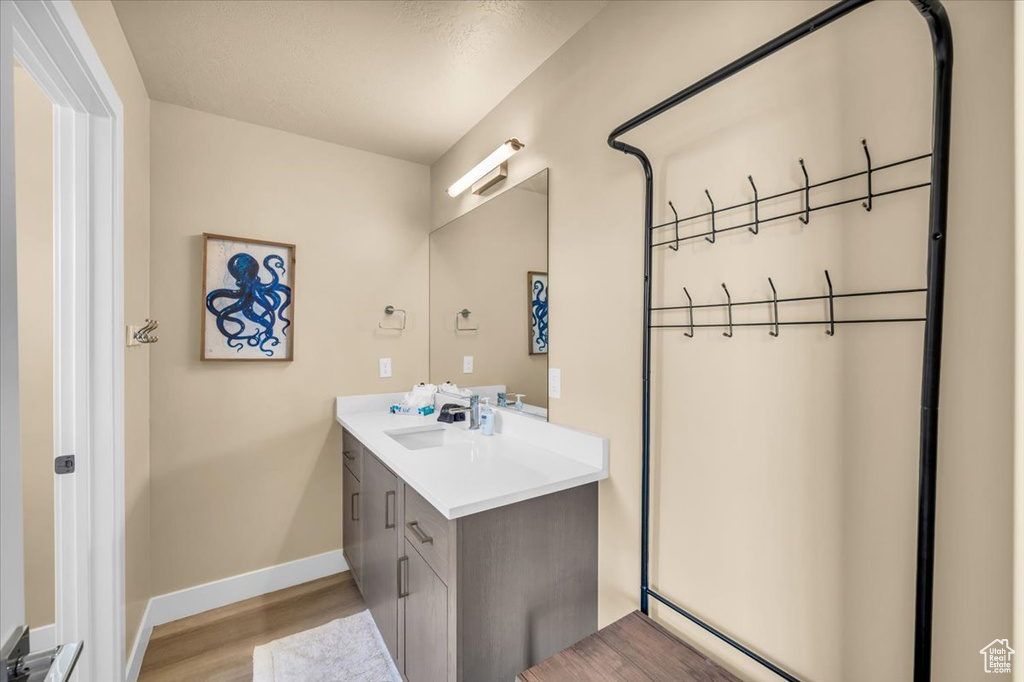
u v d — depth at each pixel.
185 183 2.09
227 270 2.17
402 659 1.58
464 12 1.51
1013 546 0.73
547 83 1.77
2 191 0.52
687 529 1.25
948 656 0.79
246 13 1.49
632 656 1.10
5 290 0.52
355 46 1.68
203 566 2.15
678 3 1.27
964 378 0.77
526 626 1.35
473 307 2.29
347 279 2.51
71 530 1.32
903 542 0.85
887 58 0.87
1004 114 0.73
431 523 1.34
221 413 2.18
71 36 1.01
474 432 2.05
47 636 1.76
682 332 1.27
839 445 0.94
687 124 1.25
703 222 1.20
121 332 1.42
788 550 1.02
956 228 0.78
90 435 1.34
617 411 1.48
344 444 2.43
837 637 0.94
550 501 1.40
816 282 0.97
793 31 0.85
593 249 1.57
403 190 2.71
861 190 0.90
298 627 2.01
